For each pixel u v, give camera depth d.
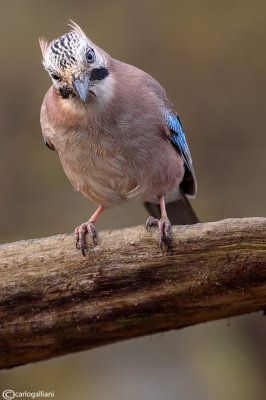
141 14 14.72
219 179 14.10
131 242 7.17
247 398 11.98
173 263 7.12
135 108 7.93
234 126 14.31
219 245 7.01
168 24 14.65
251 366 12.23
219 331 12.51
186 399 11.97
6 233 13.64
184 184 9.43
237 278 7.04
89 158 8.05
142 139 8.00
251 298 7.16
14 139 14.08
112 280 7.20
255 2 14.63
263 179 14.04
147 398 11.97
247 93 14.39
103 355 12.38
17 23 14.61
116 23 14.69
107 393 12.00
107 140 7.91
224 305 7.23
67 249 7.23
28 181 13.93
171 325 7.45
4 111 14.18
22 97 14.27
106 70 7.87
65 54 7.66
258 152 14.20
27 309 7.26
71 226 13.59
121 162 8.05
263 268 6.96
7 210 13.73
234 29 14.59
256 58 14.51
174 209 9.50
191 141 14.23
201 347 12.45
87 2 14.78
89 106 7.77
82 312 7.27
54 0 14.74
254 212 13.80
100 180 8.28
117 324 7.38
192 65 14.51
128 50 14.55
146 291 7.21
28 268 7.22
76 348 7.53
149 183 8.31
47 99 8.20
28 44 14.51
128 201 8.68
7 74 14.35
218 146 14.26
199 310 7.29
